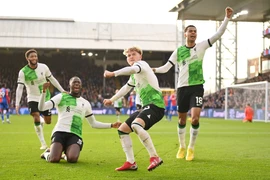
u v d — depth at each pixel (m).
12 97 45.88
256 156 8.02
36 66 9.08
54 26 46.50
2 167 6.34
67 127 7.04
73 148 6.88
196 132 7.32
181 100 7.52
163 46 46.25
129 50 6.23
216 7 32.25
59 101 7.07
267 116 28.03
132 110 31.39
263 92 29.67
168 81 52.47
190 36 7.39
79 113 7.09
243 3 31.17
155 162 5.62
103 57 53.38
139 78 5.97
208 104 41.50
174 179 5.47
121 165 6.62
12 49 45.53
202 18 35.12
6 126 18.91
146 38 46.75
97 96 48.88
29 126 18.95
